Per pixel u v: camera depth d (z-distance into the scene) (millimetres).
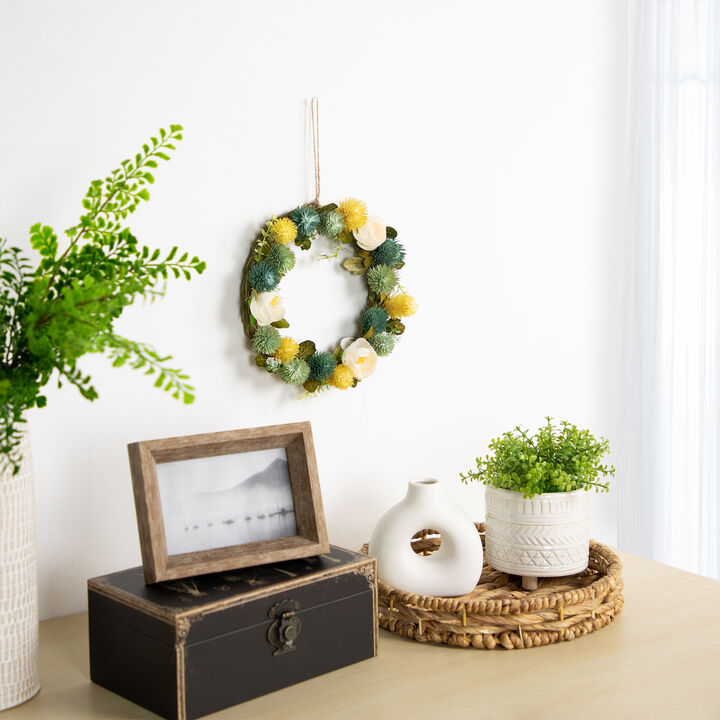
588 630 1323
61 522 1360
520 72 1829
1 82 1269
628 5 2004
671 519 2146
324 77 1571
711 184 2135
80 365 1354
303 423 1319
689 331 2135
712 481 2160
